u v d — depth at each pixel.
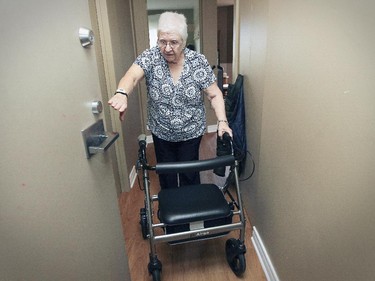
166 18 1.31
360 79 0.66
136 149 2.91
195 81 1.50
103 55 2.00
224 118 1.49
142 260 1.62
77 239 0.76
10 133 0.51
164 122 1.62
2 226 0.50
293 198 1.11
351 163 0.71
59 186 0.67
